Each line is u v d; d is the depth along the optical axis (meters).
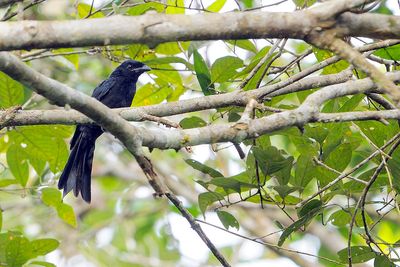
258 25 6.57
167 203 20.89
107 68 19.03
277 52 10.49
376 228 17.47
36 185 13.38
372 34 6.77
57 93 6.56
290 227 9.20
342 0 6.66
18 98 11.35
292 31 6.64
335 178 9.78
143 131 7.30
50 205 12.33
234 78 10.59
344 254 9.91
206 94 10.57
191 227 9.12
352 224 9.19
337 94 8.11
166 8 11.68
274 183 12.59
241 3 12.95
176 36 6.44
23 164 12.31
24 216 20.05
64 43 6.22
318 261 19.30
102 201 22.14
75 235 20.47
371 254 9.90
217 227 9.16
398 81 8.84
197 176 20.33
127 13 11.62
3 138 13.75
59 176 12.57
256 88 9.95
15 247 10.59
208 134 7.49
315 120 7.77
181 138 7.43
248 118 7.66
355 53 6.64
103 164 21.66
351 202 14.44
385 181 9.91
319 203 9.20
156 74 12.55
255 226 20.33
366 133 10.23
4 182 12.34
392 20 6.70
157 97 13.11
